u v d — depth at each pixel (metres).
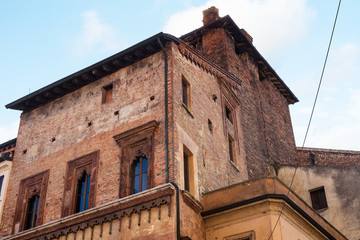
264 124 32.03
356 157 31.98
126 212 18.06
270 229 17.75
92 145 21.64
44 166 22.78
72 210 20.55
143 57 22.33
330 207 25.77
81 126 22.67
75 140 22.45
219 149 23.48
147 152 19.56
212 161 22.19
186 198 18.27
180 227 17.31
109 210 18.48
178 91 20.83
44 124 24.31
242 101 29.84
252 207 18.61
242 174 25.55
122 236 17.72
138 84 21.81
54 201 21.28
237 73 31.09
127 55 22.25
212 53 31.58
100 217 18.62
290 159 33.66
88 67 23.09
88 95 23.44
